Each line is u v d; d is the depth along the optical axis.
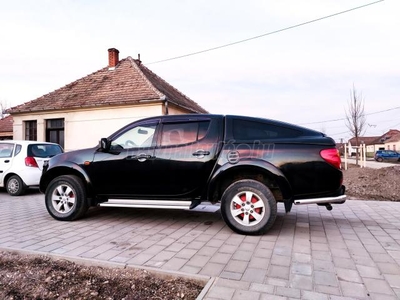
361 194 8.18
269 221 3.90
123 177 4.55
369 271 2.82
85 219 4.99
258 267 2.91
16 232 4.17
